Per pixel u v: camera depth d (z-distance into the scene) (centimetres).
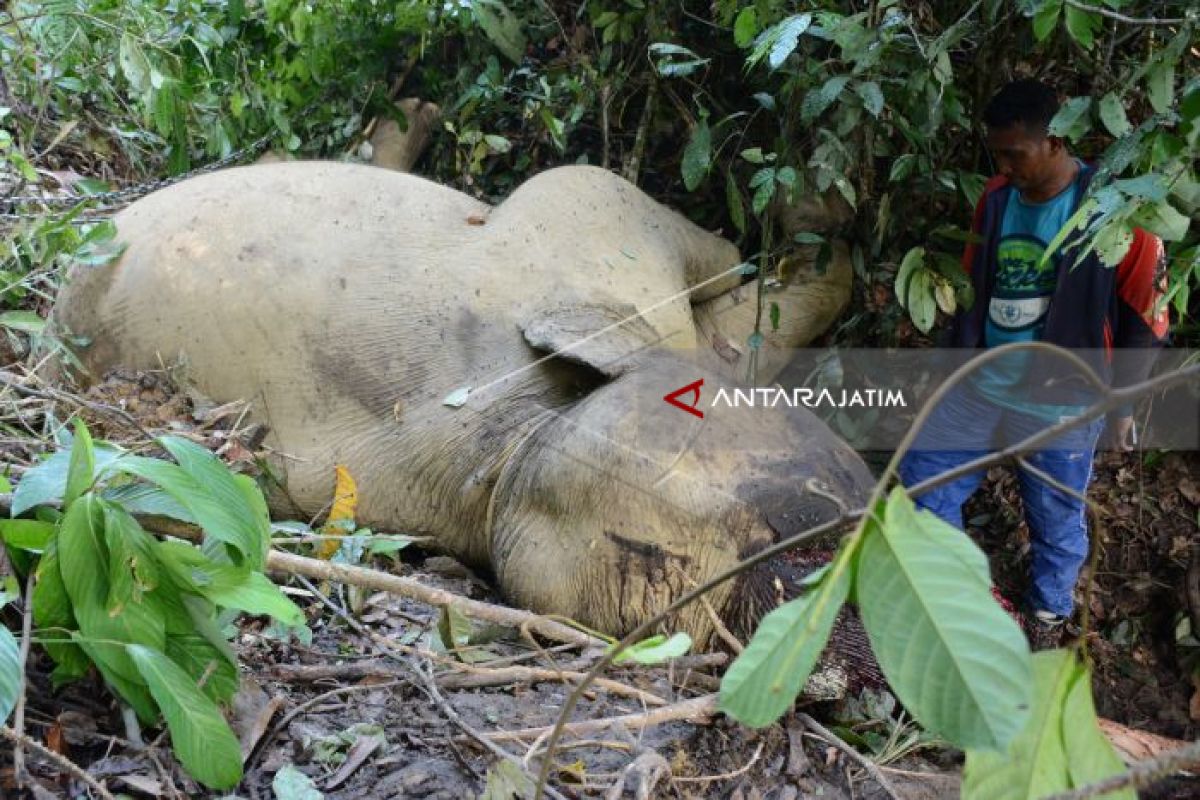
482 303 386
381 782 252
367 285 390
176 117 501
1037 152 334
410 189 418
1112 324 343
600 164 498
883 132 407
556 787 253
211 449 361
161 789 235
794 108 407
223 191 414
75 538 234
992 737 121
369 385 384
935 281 380
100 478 238
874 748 294
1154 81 310
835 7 390
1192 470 437
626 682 300
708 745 279
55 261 439
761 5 383
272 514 388
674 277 415
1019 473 376
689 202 479
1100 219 301
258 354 386
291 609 251
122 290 399
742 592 315
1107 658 409
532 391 369
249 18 510
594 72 461
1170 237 296
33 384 376
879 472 430
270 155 516
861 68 362
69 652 245
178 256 397
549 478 338
